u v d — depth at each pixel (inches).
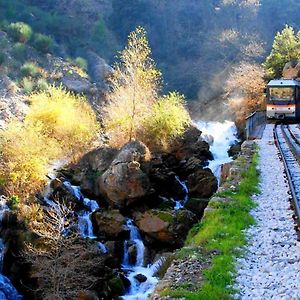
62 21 2851.9
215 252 415.5
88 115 1435.8
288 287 341.4
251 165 812.6
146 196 1075.9
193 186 1202.0
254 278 361.7
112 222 996.6
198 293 328.5
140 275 878.4
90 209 1083.9
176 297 323.9
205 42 3486.7
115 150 1221.7
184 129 1424.7
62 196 1059.9
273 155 944.9
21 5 2805.1
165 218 976.3
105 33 3070.9
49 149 1204.5
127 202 1063.0
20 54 2224.4
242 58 3073.3
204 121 2458.2
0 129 1267.2
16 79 1995.6
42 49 2359.7
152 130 1339.8
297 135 1249.4
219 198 592.4
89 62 2620.6
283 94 1630.2
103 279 833.5
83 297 766.5
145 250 965.2
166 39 3548.2
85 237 944.3
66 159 1283.2
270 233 467.2
